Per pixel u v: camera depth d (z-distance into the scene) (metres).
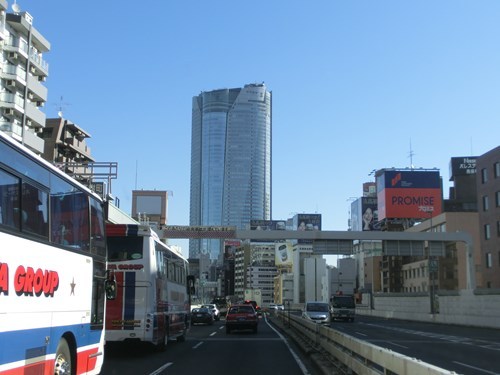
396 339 27.12
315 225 162.88
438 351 20.72
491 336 30.69
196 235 48.56
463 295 46.44
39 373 7.29
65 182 8.61
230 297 115.12
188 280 27.33
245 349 20.66
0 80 63.94
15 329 6.54
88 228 9.82
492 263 70.12
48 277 7.71
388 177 105.81
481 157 73.69
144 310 17.36
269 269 161.12
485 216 72.38
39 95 71.12
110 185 36.75
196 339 26.52
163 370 14.27
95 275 10.23
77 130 93.94
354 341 10.07
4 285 6.27
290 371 14.12
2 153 6.38
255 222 171.75
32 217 7.21
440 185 105.31
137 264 17.52
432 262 55.00
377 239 49.28
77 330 8.99
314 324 18.69
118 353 19.00
